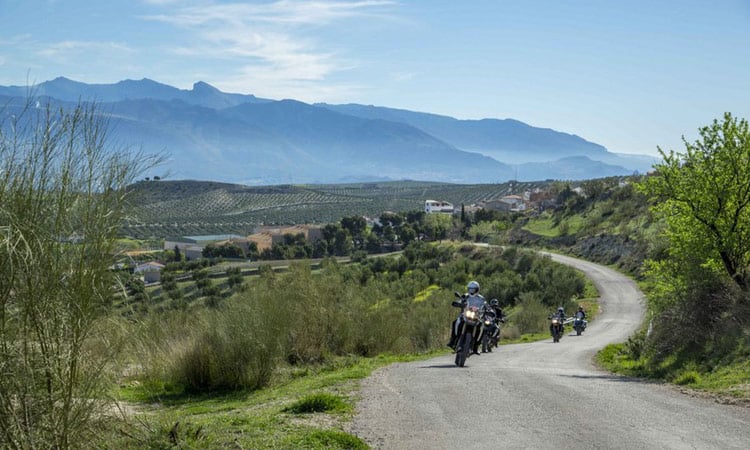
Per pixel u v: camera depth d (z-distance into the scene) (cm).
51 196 425
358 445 652
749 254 1642
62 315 421
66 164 434
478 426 754
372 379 1201
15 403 414
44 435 419
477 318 1482
